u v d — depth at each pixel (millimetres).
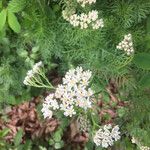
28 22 371
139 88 382
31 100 453
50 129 445
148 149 356
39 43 390
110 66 377
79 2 335
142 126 387
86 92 324
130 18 369
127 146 405
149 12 372
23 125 453
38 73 337
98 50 376
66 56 399
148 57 268
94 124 356
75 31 366
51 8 378
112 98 433
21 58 418
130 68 377
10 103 434
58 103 347
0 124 454
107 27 372
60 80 447
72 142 441
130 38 337
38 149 439
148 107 384
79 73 326
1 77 409
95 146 420
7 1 357
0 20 321
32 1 361
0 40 409
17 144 426
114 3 370
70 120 434
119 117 412
